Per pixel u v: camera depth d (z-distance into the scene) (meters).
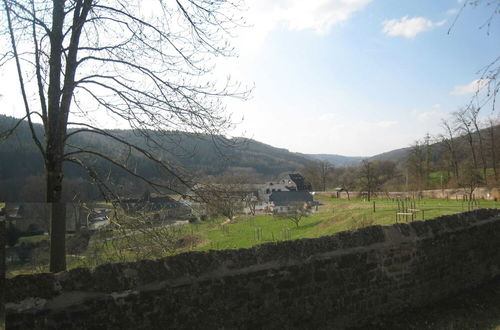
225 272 5.30
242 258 5.51
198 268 5.13
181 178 7.43
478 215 9.18
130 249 6.95
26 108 6.38
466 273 8.51
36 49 6.27
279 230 42.75
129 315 4.59
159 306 4.79
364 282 6.65
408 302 7.28
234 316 5.32
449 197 47.62
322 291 6.14
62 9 6.59
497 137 45.56
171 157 7.50
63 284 4.32
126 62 7.09
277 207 66.44
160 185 7.34
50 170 6.64
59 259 6.00
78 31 6.82
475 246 8.78
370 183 62.06
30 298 4.12
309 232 38.59
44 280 4.23
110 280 4.55
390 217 30.98
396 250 7.16
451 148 54.03
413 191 55.88
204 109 7.30
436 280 7.82
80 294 4.36
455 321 6.64
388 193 60.22
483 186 45.09
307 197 76.44
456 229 8.37
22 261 5.59
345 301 6.39
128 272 4.70
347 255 6.47
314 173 93.62
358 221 32.69
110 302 4.49
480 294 8.19
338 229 34.03
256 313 5.50
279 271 5.75
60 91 6.63
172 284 4.89
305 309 5.95
